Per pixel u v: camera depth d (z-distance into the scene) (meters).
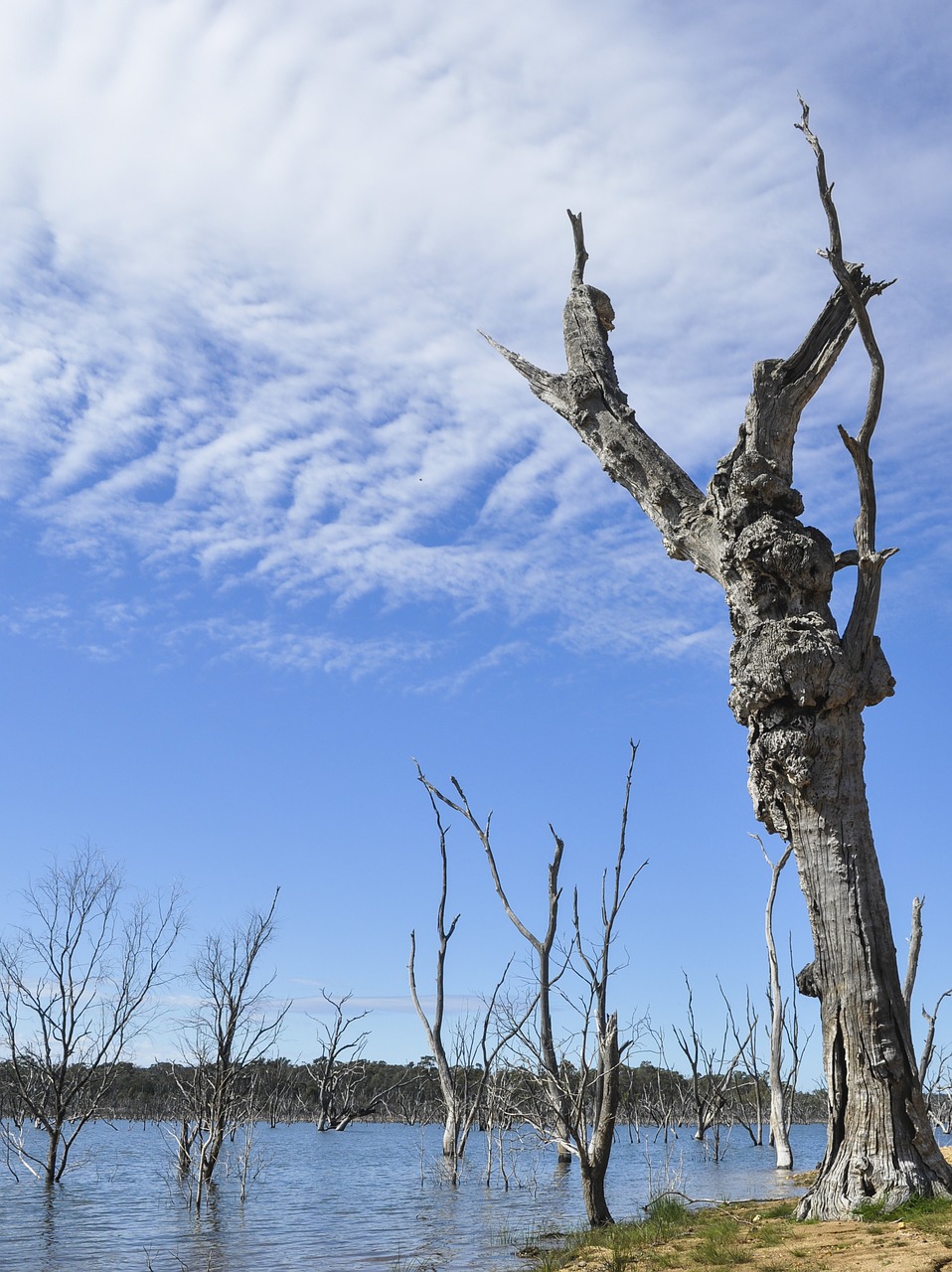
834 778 12.78
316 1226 22.27
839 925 12.39
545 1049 19.08
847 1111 12.12
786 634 13.12
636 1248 12.77
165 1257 18.58
